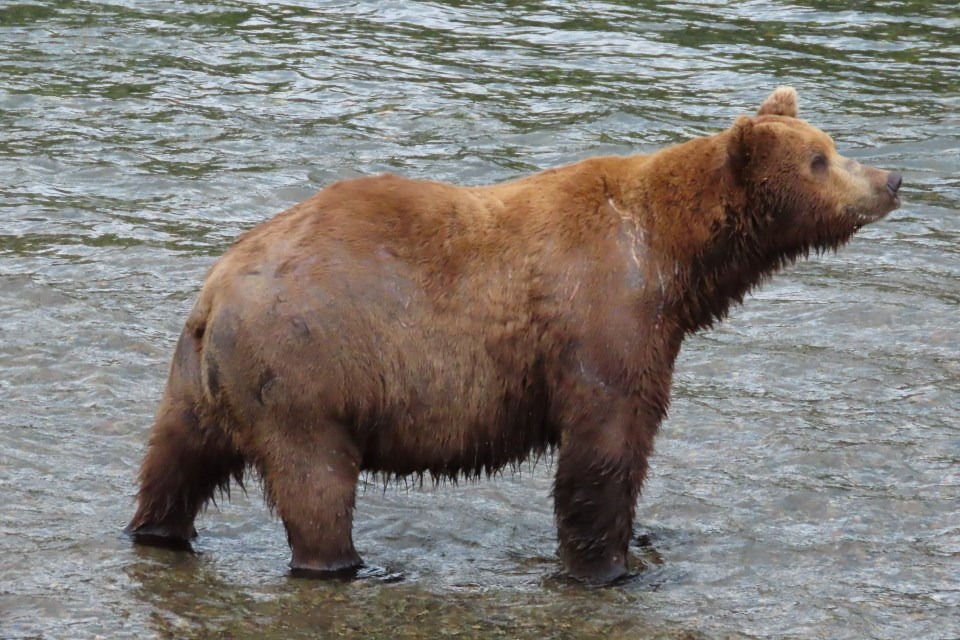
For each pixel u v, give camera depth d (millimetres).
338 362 24781
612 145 55188
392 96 60500
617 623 24766
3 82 60188
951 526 28797
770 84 62281
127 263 43781
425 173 52312
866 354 38406
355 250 25156
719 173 26594
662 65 65000
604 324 25547
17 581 25109
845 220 26938
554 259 25734
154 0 72875
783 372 37250
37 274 42406
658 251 26188
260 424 24984
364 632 24094
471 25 70688
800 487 30578
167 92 60188
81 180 50844
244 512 29234
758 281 27984
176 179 51219
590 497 26094
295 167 52781
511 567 27219
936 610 25172
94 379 35000
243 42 66812
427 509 29906
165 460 26422
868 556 27453
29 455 30734
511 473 31734
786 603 25547
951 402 35125
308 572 25891
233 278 25016
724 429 33656
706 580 26594
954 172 53344
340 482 25359
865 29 69875
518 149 55062
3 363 35625
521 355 25812
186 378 25781
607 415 25734
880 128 57281
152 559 26422
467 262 25656
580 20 71562
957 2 73750
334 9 72812
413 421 25625
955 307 41750
